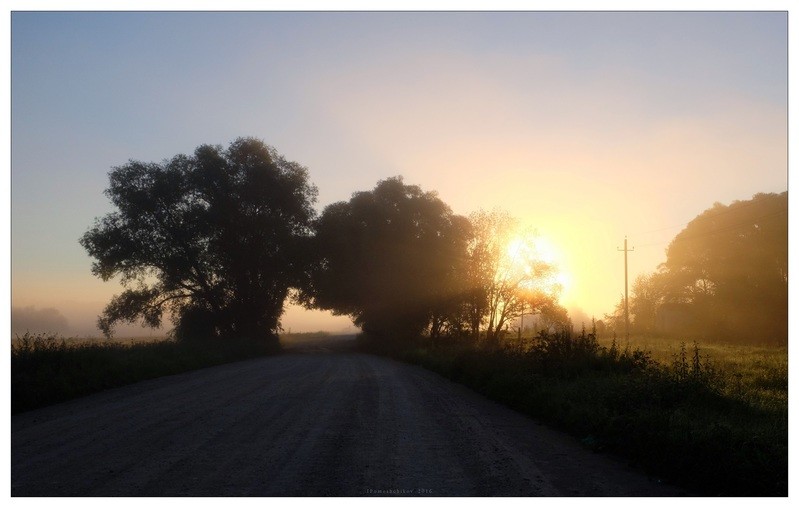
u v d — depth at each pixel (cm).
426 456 1008
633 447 1016
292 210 5934
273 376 2544
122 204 5419
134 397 1823
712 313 7562
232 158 5781
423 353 3788
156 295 5572
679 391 1361
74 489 805
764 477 827
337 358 4397
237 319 5728
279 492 797
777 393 1593
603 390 1457
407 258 5706
